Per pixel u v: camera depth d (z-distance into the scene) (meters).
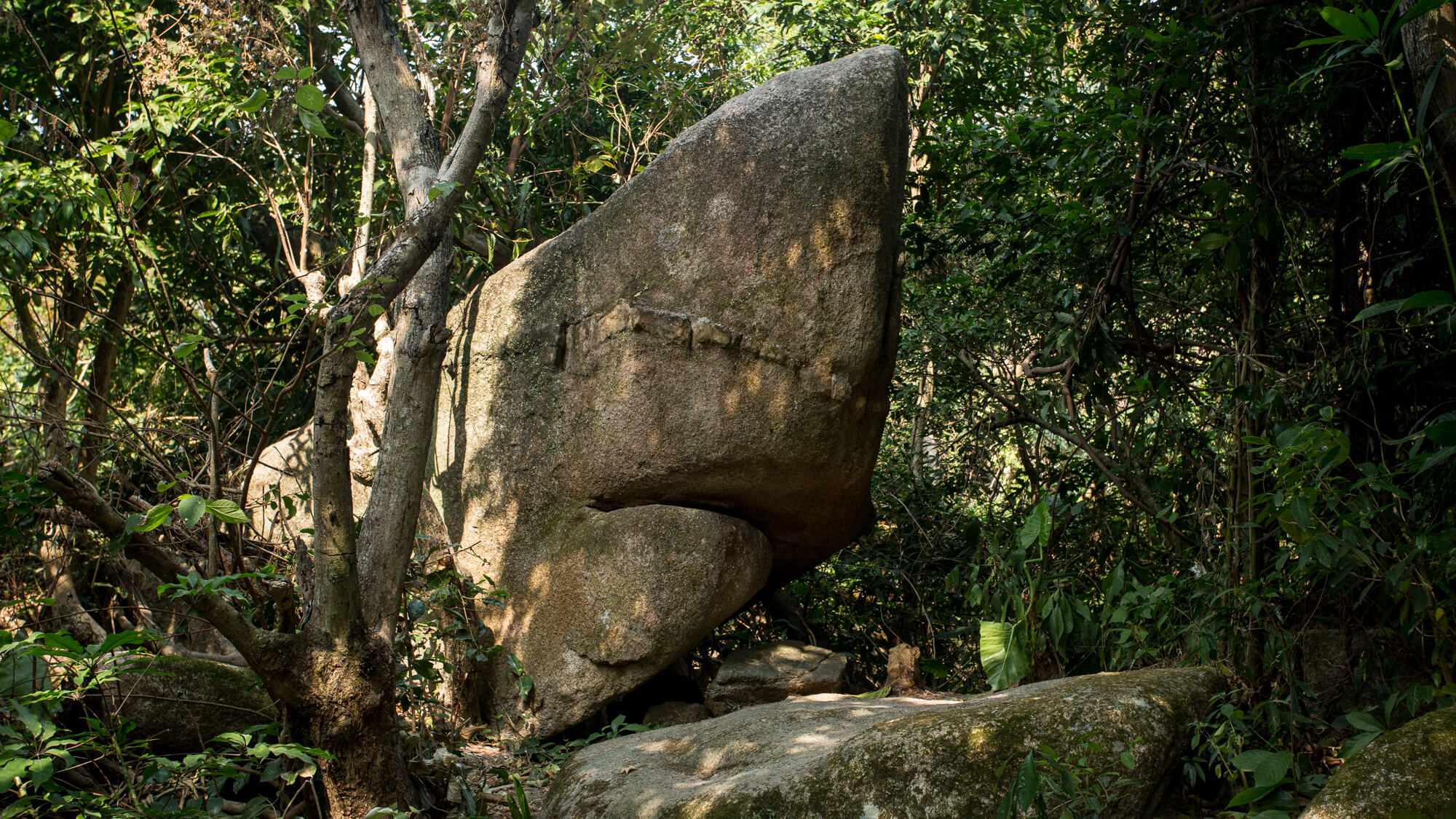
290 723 3.68
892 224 5.18
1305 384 4.40
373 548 4.43
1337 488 3.73
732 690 5.52
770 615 7.17
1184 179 5.64
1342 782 2.61
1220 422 4.82
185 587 3.24
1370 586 3.76
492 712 5.55
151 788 3.51
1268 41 4.88
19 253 5.95
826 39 10.15
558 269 5.82
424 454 4.73
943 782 3.10
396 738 3.88
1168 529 5.75
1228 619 4.05
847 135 5.10
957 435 8.92
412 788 3.91
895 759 3.19
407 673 4.98
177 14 7.48
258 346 8.73
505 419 5.89
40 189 6.29
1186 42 4.94
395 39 5.66
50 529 5.08
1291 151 5.29
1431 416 4.32
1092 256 6.14
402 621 5.04
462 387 6.16
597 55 8.30
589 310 5.61
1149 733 3.22
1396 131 4.72
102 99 7.92
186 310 7.77
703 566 5.15
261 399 4.36
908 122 5.42
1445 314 4.12
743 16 10.02
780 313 5.11
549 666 5.40
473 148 5.25
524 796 3.90
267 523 6.60
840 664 5.72
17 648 2.83
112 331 7.21
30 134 6.92
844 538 5.88
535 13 6.58
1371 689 4.16
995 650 5.24
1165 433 5.86
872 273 5.06
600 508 5.52
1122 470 5.70
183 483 4.48
